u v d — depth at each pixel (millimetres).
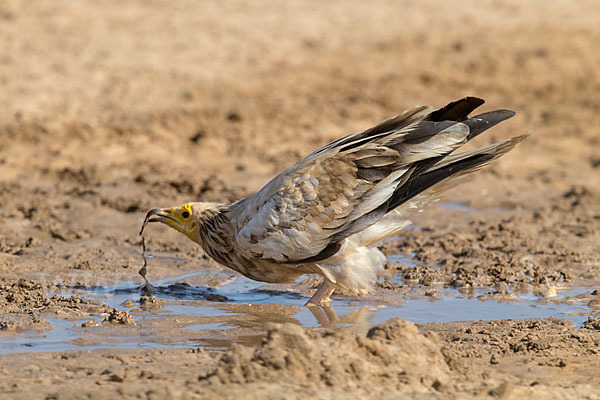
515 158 23828
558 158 24000
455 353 8328
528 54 35094
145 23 36781
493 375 8195
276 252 10945
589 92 31141
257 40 35781
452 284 12406
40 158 22250
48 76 29625
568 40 37250
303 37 36594
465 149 24281
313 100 29266
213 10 39469
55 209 17328
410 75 32250
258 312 10852
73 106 26891
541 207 18234
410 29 38531
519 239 15172
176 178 20438
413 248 14523
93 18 36812
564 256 13953
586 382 8117
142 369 8141
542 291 12000
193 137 25094
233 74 31656
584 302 11438
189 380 7586
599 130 27016
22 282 11945
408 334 8164
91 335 9578
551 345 9336
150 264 13438
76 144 23781
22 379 7770
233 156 23375
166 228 16062
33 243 14430
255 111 27719
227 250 11555
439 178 10781
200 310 10914
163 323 10195
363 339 7934
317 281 12672
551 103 29938
